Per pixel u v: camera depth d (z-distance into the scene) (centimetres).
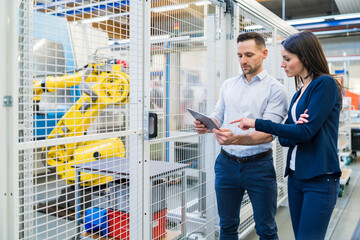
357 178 535
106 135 138
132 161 163
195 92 212
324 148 133
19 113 112
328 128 136
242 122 150
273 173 177
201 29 209
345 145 615
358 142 724
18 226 104
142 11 155
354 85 993
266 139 166
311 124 129
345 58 866
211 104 229
